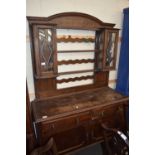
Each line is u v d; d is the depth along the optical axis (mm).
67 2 1699
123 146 1200
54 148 1288
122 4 2098
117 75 2367
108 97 1888
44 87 1805
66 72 1866
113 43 1944
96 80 2156
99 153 1894
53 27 1482
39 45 1514
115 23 2131
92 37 1968
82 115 1617
